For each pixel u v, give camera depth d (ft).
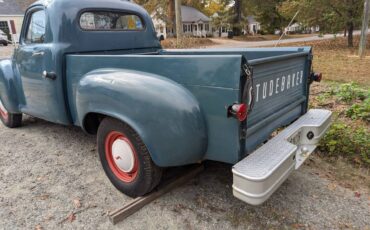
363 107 15.60
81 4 11.51
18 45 13.43
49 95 11.44
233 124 6.91
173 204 8.93
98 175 10.71
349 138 12.53
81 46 11.50
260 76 7.69
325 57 43.86
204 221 8.21
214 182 10.07
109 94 8.46
